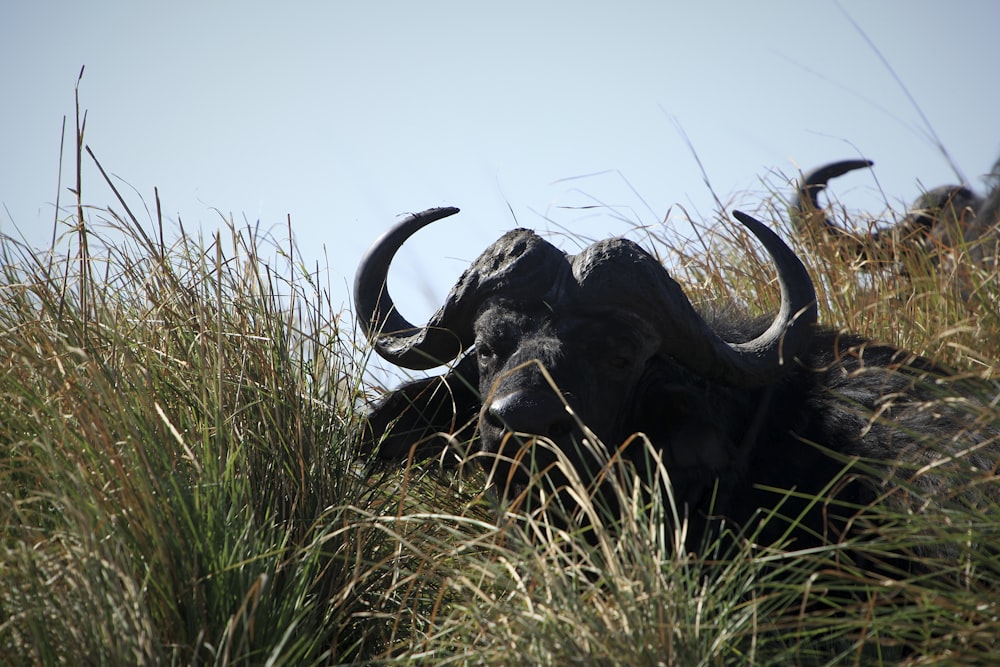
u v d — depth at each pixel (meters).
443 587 14.82
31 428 16.19
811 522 17.45
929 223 32.94
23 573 13.95
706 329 17.44
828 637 14.61
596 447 16.62
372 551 17.08
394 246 19.06
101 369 16.30
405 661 14.36
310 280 19.69
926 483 16.72
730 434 18.02
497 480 17.25
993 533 14.42
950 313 23.08
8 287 18.44
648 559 14.05
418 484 19.86
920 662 13.29
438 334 18.06
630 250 17.28
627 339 16.83
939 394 16.61
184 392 17.48
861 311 23.11
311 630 15.08
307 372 18.91
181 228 19.38
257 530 15.23
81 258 17.62
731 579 14.54
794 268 17.88
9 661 12.98
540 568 14.57
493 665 13.64
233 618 13.09
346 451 18.52
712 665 13.45
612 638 13.20
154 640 13.05
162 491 14.36
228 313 18.59
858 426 17.98
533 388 15.76
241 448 16.08
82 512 13.95
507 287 17.11
